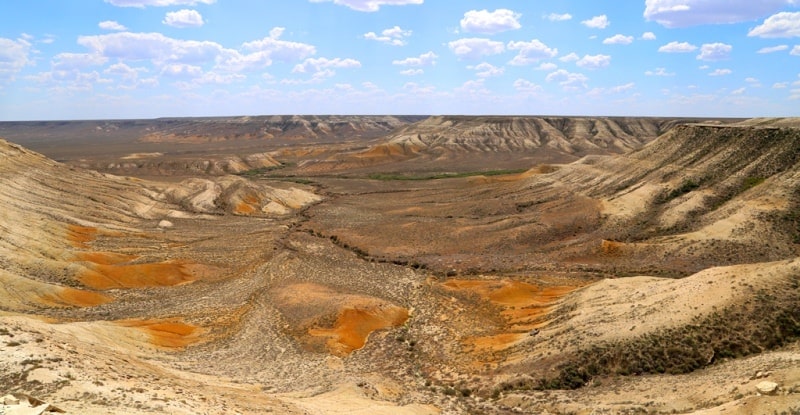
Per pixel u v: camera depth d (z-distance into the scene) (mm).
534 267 64250
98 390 21562
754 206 64812
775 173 70250
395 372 38312
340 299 51750
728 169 76500
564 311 44812
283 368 38375
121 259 66875
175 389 25281
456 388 35031
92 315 49188
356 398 30688
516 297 52938
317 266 67562
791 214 61438
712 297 36906
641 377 32281
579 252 67875
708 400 26094
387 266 68500
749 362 30484
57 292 52188
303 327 46719
